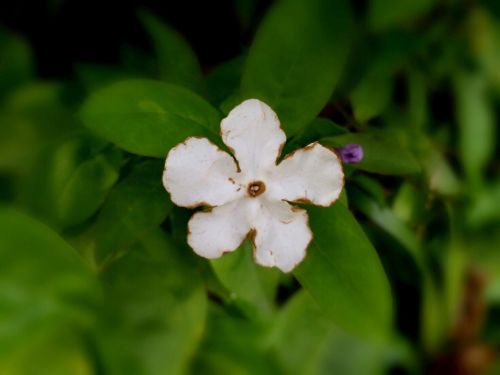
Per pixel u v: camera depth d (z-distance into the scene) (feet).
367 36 0.80
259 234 0.67
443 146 0.89
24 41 0.80
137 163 0.72
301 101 0.70
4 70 0.79
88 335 0.73
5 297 0.71
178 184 0.65
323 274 0.68
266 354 0.80
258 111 0.65
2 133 0.76
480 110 0.90
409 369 0.95
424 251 0.89
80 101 0.78
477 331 0.97
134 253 0.73
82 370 0.73
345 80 0.80
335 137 0.71
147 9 0.85
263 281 0.72
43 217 0.73
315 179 0.67
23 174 0.74
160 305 0.73
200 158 0.65
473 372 0.97
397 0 0.80
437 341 0.94
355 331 0.68
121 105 0.67
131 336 0.73
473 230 0.94
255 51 0.70
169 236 0.74
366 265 0.68
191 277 0.74
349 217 0.68
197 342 0.74
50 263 0.71
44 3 0.82
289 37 0.70
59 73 0.85
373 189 0.82
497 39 0.86
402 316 0.95
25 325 0.72
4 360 0.71
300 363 0.81
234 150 0.66
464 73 0.88
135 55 0.82
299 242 0.67
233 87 0.77
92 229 0.73
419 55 0.85
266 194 0.68
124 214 0.68
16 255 0.70
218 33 0.87
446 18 0.84
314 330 0.82
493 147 0.94
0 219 0.69
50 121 0.77
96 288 0.72
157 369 0.73
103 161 0.73
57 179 0.74
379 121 0.83
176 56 0.75
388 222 0.83
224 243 0.67
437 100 0.89
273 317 0.79
